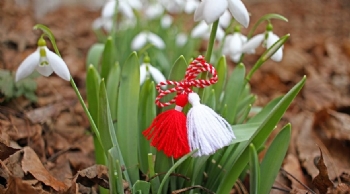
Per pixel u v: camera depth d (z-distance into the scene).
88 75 0.37
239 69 0.38
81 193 0.38
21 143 0.45
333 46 1.00
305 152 0.49
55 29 1.01
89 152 0.47
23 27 0.91
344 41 1.04
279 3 1.75
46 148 0.46
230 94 0.38
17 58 0.68
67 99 0.60
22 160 0.37
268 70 0.84
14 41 0.76
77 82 0.70
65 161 0.44
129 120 0.36
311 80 0.78
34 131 0.46
